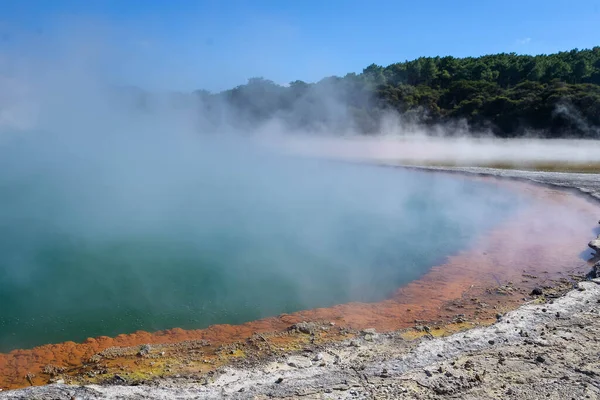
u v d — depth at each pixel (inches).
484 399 153.8
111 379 182.9
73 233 442.0
